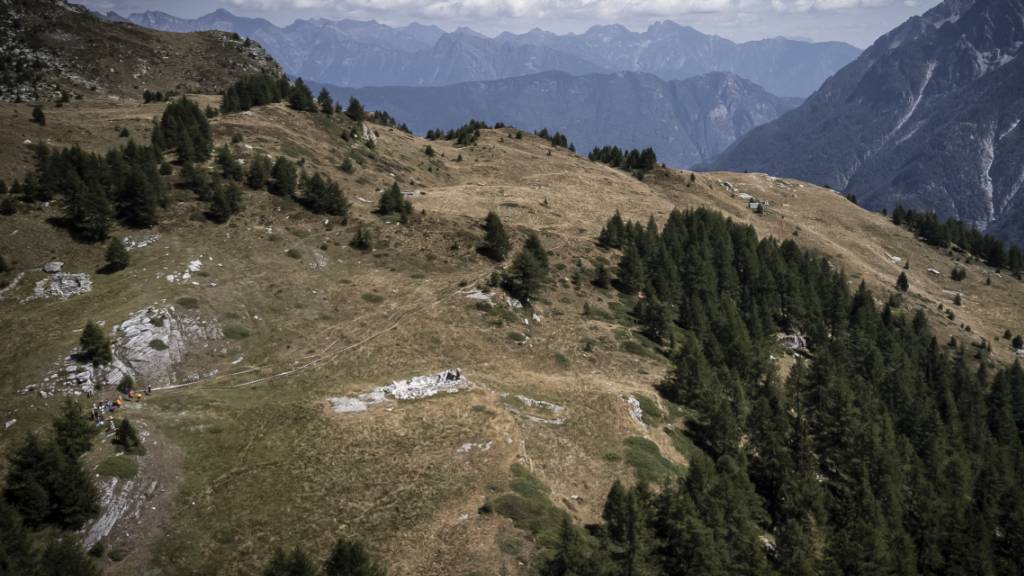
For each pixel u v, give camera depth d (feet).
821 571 197.47
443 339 305.53
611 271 423.64
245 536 173.88
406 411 237.86
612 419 253.65
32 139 422.82
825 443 285.84
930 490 256.32
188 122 468.75
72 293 300.20
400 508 185.37
